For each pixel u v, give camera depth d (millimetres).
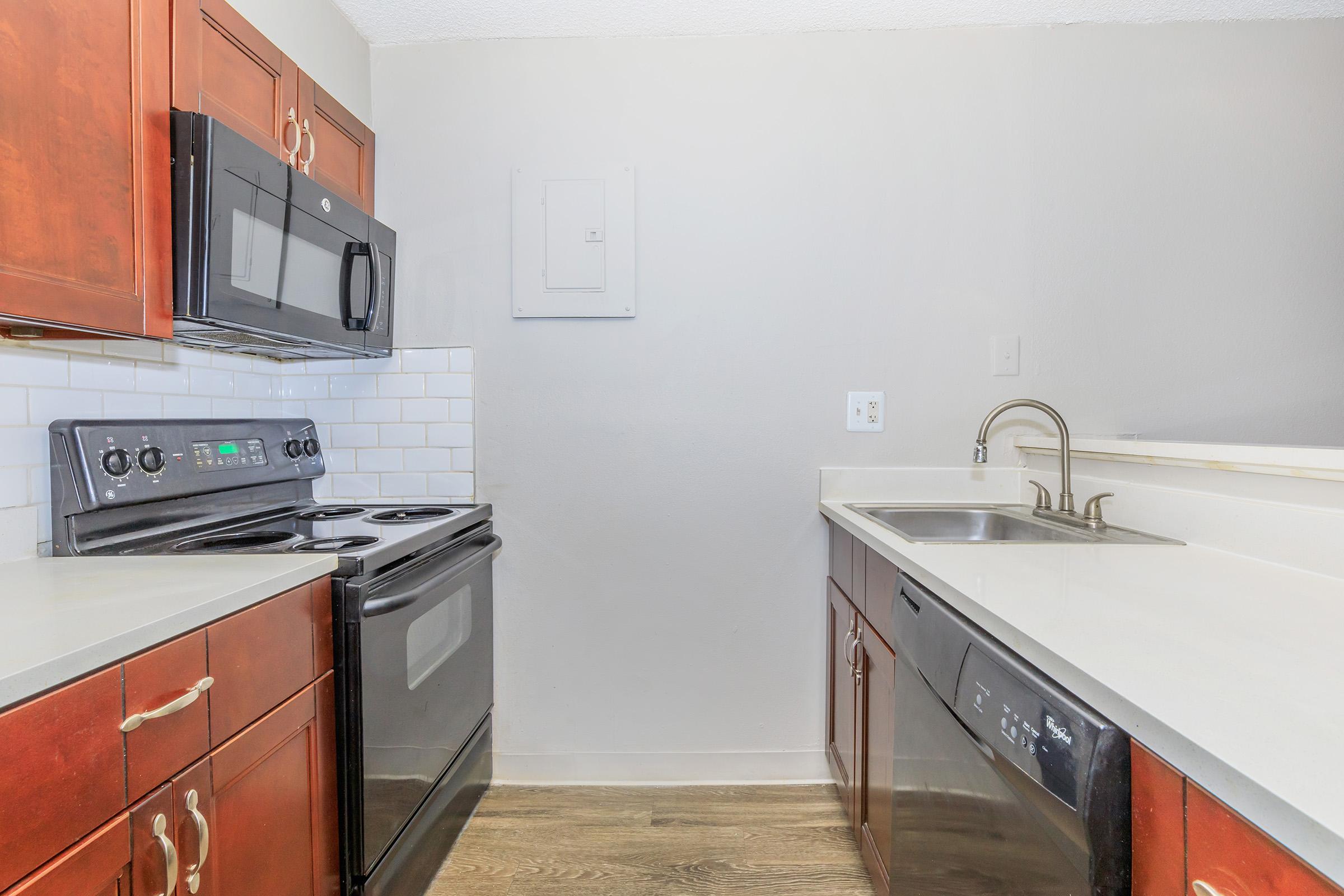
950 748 871
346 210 1516
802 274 1783
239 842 879
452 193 1802
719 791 1779
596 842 1552
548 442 1815
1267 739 448
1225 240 1742
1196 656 608
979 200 1764
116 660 692
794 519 1812
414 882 1314
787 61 1768
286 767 989
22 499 1076
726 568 1819
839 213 1775
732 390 1799
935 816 927
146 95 1026
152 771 737
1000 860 720
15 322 875
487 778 1767
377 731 1168
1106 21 1732
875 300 1781
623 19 1701
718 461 1809
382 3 1624
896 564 1125
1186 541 1196
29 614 761
